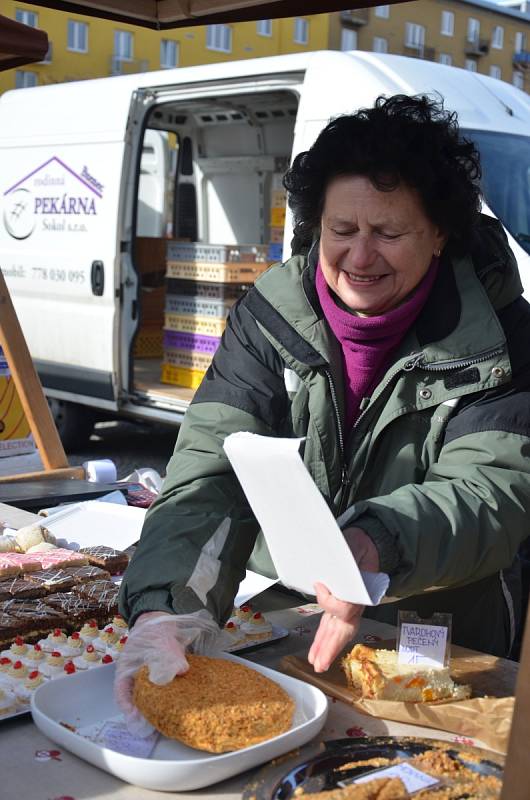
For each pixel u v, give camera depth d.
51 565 2.09
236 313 1.96
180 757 1.36
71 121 6.86
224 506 1.75
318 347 1.83
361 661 1.54
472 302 1.77
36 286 7.10
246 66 5.85
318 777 1.27
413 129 1.69
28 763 1.34
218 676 1.45
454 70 5.63
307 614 1.93
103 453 7.49
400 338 1.80
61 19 29.03
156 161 8.74
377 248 1.72
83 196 6.69
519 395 1.73
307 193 1.79
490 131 5.34
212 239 8.13
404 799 1.18
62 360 7.04
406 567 1.50
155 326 8.10
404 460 1.83
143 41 31.25
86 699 1.50
